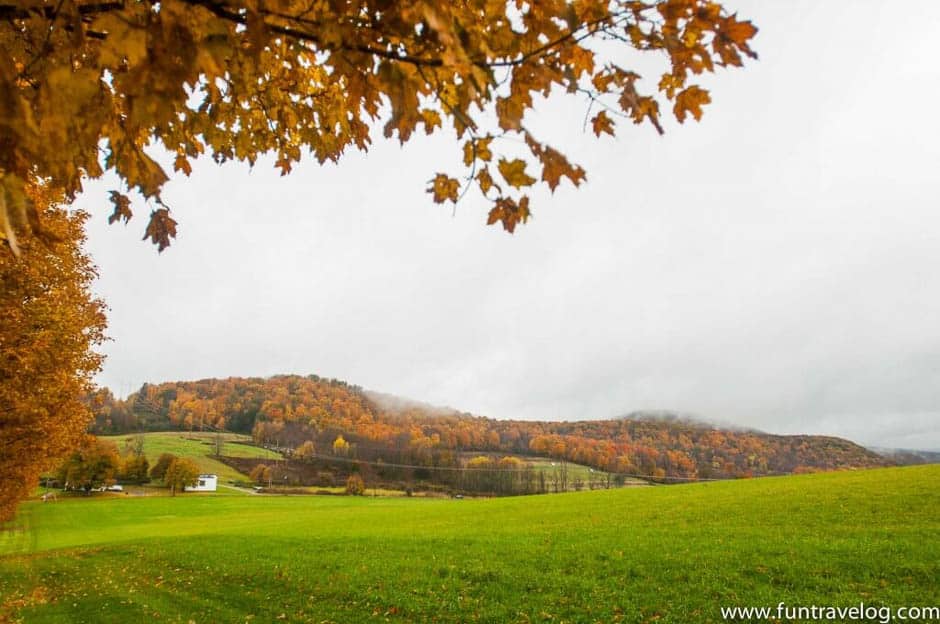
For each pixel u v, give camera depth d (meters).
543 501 46.25
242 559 23.48
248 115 3.41
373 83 2.53
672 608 12.88
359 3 2.12
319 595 16.55
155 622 14.36
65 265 12.86
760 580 14.52
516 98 2.29
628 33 2.21
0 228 1.71
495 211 2.62
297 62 3.27
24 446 14.65
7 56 1.85
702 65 2.26
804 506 27.09
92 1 2.05
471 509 44.66
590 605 13.62
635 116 2.38
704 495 38.03
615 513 32.41
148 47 1.85
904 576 13.88
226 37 1.94
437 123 2.64
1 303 10.98
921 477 34.28
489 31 2.28
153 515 66.69
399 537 27.83
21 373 11.84
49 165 2.50
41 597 18.48
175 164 3.55
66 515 67.25
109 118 2.52
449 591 15.84
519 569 17.64
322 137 3.61
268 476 120.81
